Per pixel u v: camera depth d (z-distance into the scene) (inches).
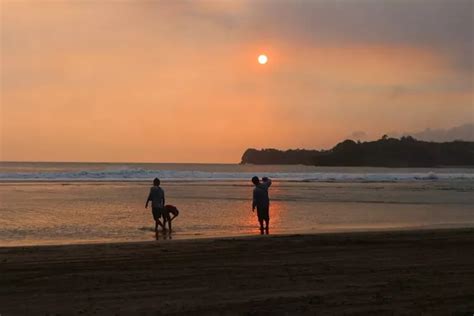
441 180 2738.7
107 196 1253.1
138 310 263.1
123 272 352.5
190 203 1077.1
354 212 915.4
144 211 897.5
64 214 844.6
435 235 553.3
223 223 745.0
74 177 2331.4
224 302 278.5
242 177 2596.0
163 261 393.1
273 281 328.8
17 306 270.4
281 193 1450.5
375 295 295.9
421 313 262.1
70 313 258.2
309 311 263.9
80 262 386.3
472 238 532.1
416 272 360.2
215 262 390.6
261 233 620.4
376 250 452.8
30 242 553.3
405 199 1244.5
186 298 286.8
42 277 335.9
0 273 346.3
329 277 341.7
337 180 2488.9
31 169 4377.5
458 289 311.4
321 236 538.3
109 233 634.8
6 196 1231.5
